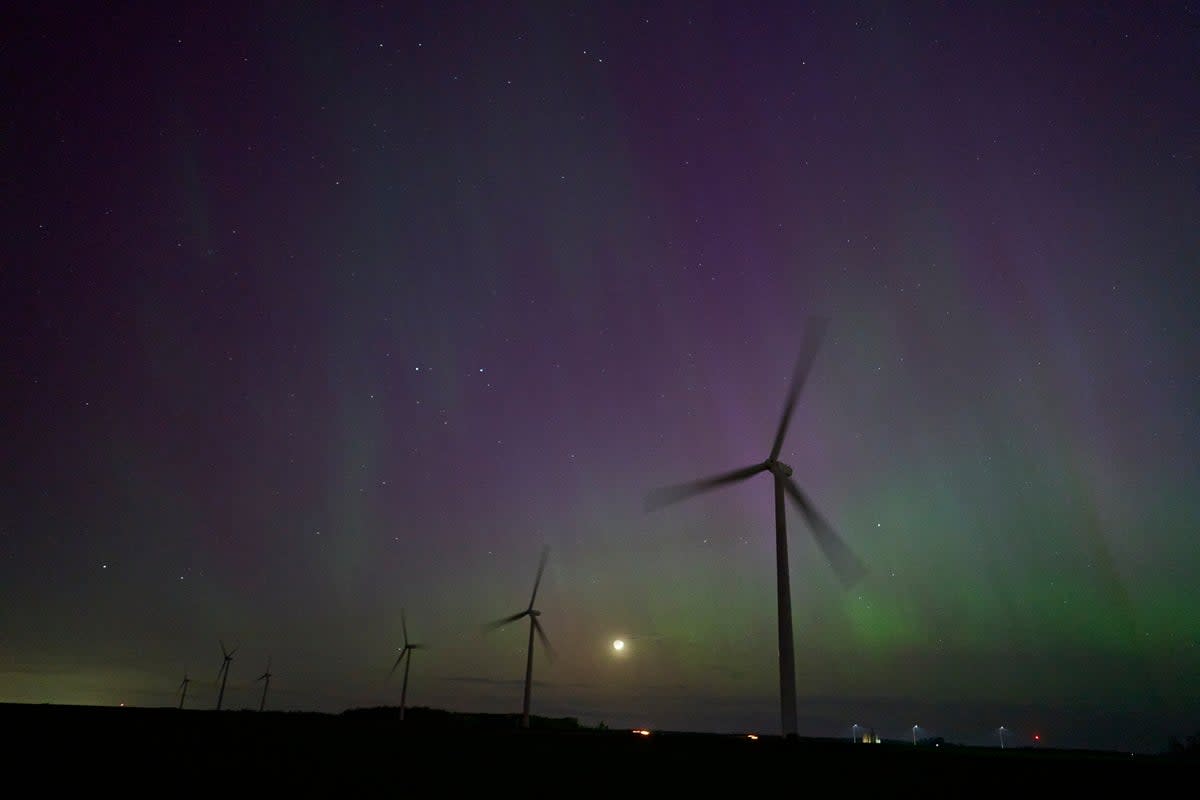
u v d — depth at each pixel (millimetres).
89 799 6887
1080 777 6457
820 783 6863
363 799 6910
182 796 6945
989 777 6703
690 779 7078
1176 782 6297
